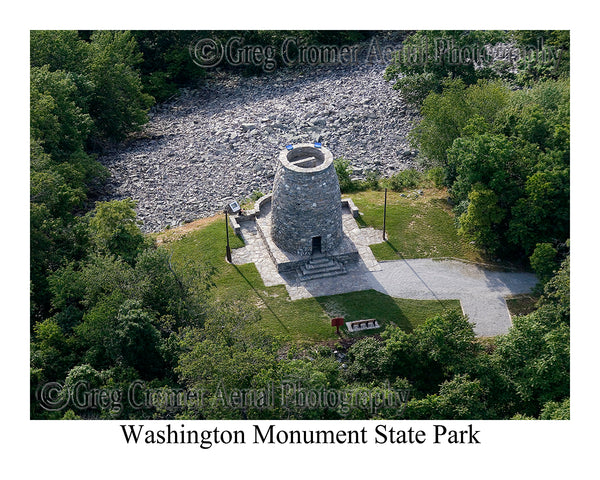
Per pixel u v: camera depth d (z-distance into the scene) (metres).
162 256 57.69
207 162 83.12
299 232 62.84
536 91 73.94
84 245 64.38
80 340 55.69
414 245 67.19
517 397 51.72
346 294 62.06
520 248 66.06
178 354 52.53
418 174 77.75
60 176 67.38
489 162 63.41
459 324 53.34
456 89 74.25
